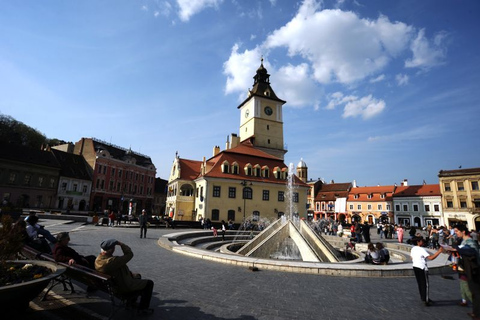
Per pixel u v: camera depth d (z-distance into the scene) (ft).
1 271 16.22
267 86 219.20
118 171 246.27
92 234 67.62
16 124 241.55
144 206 275.18
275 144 207.82
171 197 168.35
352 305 22.20
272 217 155.02
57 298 20.81
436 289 28.76
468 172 201.87
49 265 18.16
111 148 255.29
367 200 266.57
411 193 240.73
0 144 185.47
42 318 17.01
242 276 30.27
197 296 22.71
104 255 17.02
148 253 43.80
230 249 60.44
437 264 38.91
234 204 146.92
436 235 74.33
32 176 190.08
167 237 62.39
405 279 32.35
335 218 282.97
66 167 213.66
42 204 193.57
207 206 140.67
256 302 21.84
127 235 70.33
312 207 310.45
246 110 220.43
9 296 13.80
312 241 53.47
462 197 203.00
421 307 22.38
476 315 19.31
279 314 19.49
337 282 29.48
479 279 19.44
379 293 25.94
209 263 37.17
